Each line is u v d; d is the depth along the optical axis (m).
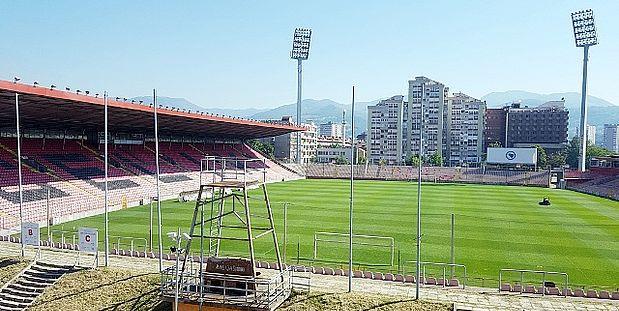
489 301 28.95
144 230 51.06
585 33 129.88
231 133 113.88
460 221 59.47
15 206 54.59
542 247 45.41
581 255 42.44
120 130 87.38
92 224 54.31
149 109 62.44
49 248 39.75
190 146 113.06
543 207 73.25
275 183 113.88
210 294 27.11
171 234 26.11
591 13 127.50
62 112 59.09
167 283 28.31
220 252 41.72
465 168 133.00
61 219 55.72
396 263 39.47
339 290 30.50
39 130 74.50
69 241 44.38
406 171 135.62
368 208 70.44
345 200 80.31
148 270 33.66
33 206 56.47
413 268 38.03
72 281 31.98
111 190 71.44
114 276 32.31
